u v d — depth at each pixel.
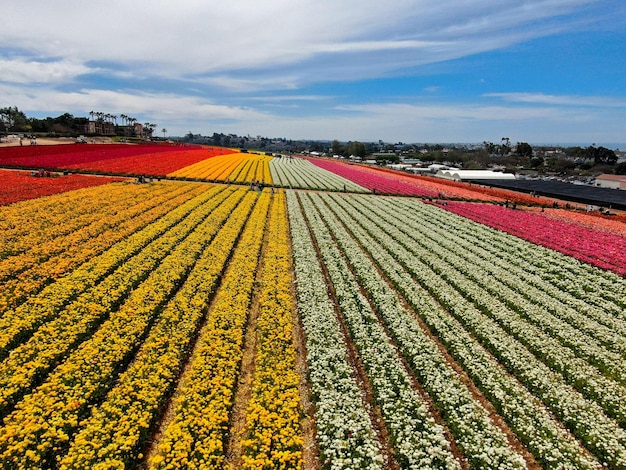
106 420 11.21
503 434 12.10
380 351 16.06
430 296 22.23
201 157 90.31
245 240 29.39
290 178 73.56
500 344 17.16
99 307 17.25
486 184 82.31
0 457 9.76
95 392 12.47
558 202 60.41
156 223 30.84
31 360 13.52
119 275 20.67
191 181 57.62
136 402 11.89
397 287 23.45
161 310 18.17
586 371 15.55
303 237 32.12
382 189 65.06
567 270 28.84
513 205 51.50
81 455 9.83
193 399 12.34
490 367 15.42
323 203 50.03
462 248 31.98
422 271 25.89
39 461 9.93
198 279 21.39
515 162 164.88
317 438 11.72
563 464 11.05
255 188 52.50
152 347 14.91
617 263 30.17
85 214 31.09
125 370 14.18
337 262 26.80
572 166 149.88
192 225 31.44
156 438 11.53
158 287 19.73
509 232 38.75
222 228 32.00
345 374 14.43
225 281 21.69
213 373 13.73
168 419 12.27
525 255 31.88
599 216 49.44
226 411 11.99
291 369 14.61
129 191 40.72
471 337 18.39
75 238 25.33
